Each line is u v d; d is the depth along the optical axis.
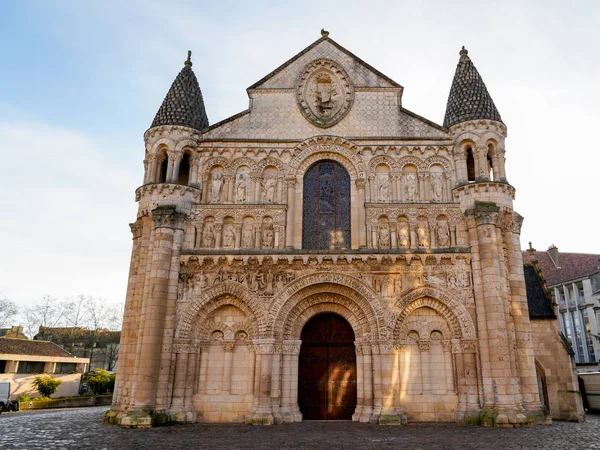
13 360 61.53
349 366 28.88
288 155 31.86
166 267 28.16
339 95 33.34
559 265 71.12
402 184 31.11
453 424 25.55
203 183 31.44
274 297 28.33
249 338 28.41
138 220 30.75
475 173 30.19
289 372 28.00
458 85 32.69
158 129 31.33
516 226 29.34
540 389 34.22
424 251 28.44
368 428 24.08
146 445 18.70
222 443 19.28
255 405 26.73
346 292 28.83
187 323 27.98
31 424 26.47
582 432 22.25
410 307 28.28
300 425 25.42
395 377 27.05
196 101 33.19
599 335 57.56
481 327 26.92
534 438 20.33
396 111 32.81
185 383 27.25
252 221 30.66
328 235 30.73
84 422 27.58
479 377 26.50
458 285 28.05
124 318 29.70
